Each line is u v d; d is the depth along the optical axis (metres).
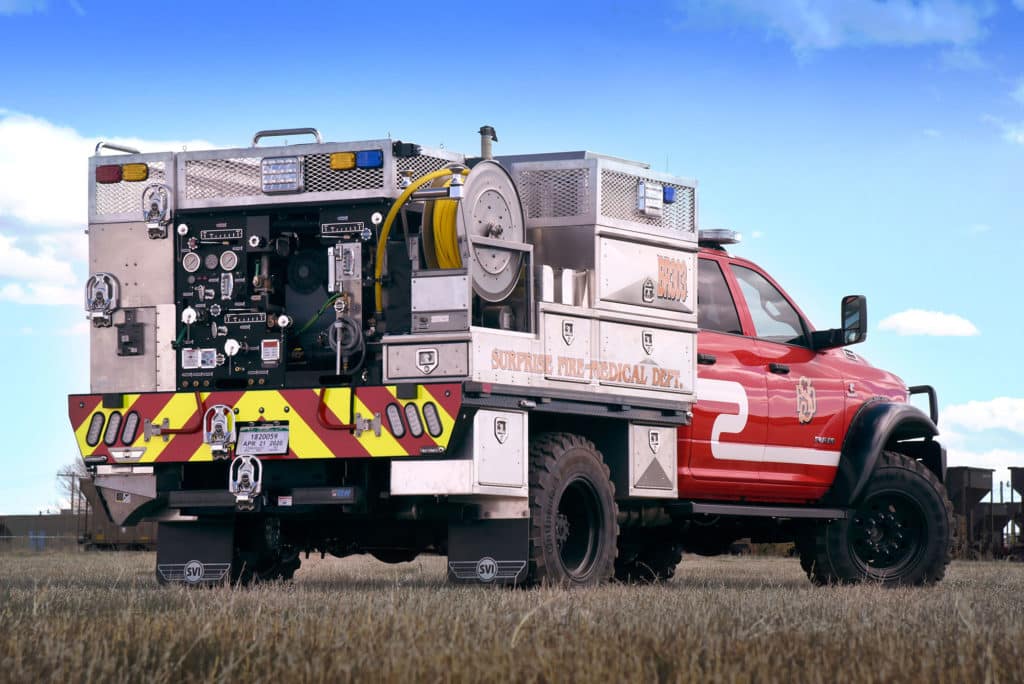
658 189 10.05
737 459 10.80
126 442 9.17
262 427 8.91
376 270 8.84
